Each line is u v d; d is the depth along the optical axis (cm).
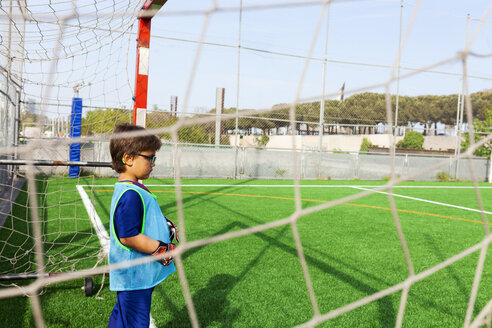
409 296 281
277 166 1284
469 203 816
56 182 880
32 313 231
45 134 820
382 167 1401
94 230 448
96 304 247
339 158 1351
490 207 759
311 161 1320
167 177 1148
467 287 304
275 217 582
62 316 229
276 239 440
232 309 249
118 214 140
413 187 1149
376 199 841
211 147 1209
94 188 816
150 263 147
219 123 1221
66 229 451
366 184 1176
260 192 889
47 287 271
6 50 543
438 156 1461
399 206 744
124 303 147
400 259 376
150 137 149
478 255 399
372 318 243
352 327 231
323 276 318
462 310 261
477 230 533
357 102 1434
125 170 148
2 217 501
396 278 319
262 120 1316
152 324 223
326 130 1502
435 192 1025
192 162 1180
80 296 259
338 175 1353
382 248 416
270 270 329
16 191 727
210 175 1207
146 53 329
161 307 247
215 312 243
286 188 995
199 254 370
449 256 395
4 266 309
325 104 1391
